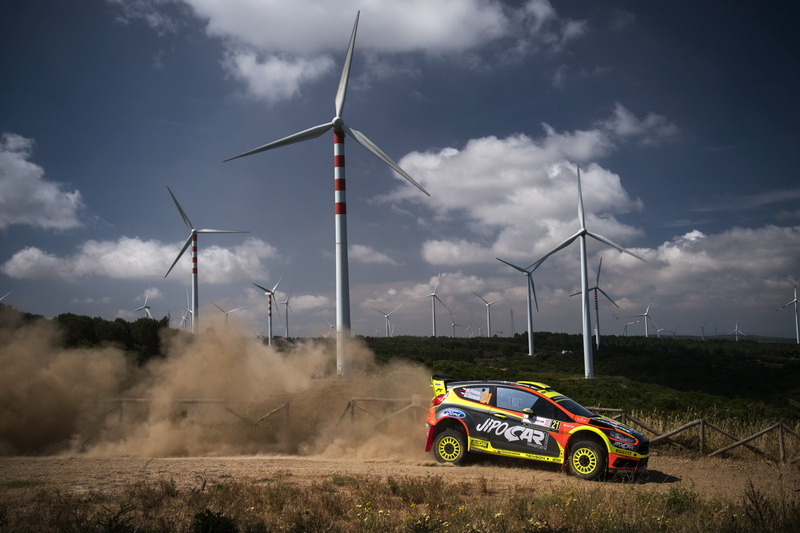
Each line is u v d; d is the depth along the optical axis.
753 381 56.28
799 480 12.23
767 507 7.90
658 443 15.38
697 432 15.75
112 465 13.00
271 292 72.75
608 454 11.67
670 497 9.32
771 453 14.82
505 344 99.25
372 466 13.17
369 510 8.34
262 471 12.28
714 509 8.56
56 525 7.33
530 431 12.56
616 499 9.15
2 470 12.15
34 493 9.56
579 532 7.52
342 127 42.06
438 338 98.56
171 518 7.95
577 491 9.80
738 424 17.11
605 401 22.41
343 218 41.34
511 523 7.81
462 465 13.21
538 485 11.01
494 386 13.39
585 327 58.34
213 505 8.65
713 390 54.62
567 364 75.19
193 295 59.41
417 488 9.84
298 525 7.33
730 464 13.96
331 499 9.01
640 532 7.53
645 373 66.56
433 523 7.50
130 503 8.62
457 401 13.55
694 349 90.19
